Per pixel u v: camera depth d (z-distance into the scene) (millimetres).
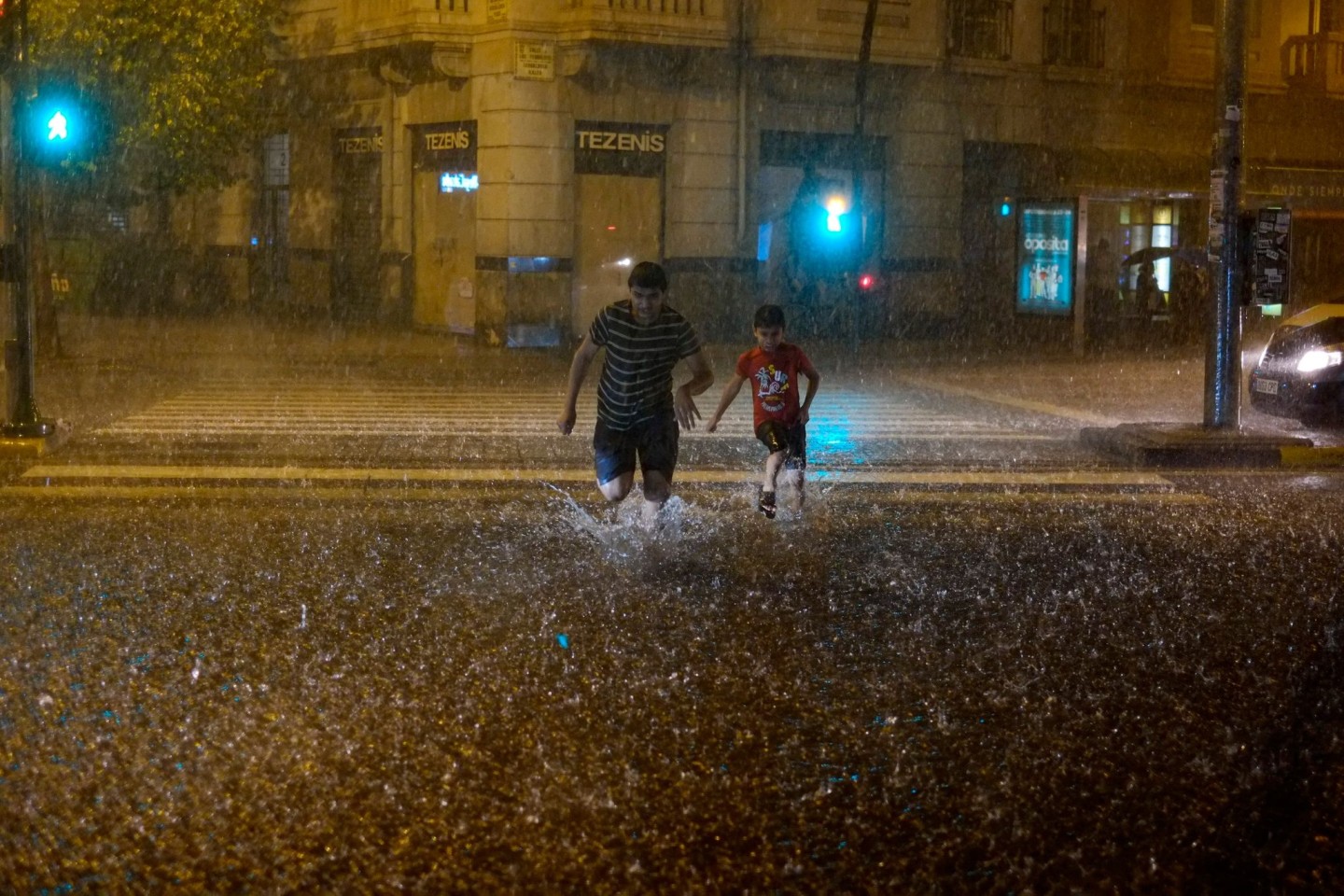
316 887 4215
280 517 10023
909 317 29734
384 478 11797
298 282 31906
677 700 5996
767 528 9820
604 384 8312
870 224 29156
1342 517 10609
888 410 17156
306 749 5324
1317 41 33406
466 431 14719
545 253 26031
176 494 10945
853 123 28688
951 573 8516
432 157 27969
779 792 5000
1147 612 7648
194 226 34500
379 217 29672
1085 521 10336
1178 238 29891
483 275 26406
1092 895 4270
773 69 27641
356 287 30422
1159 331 27812
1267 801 5027
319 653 6586
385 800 4859
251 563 8500
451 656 6570
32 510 10219
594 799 4898
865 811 4852
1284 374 15086
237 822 4664
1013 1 29750
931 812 4855
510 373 21016
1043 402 18156
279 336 27328
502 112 25656
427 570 8344
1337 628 7383
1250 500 11344
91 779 5008
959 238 30203
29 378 13141
